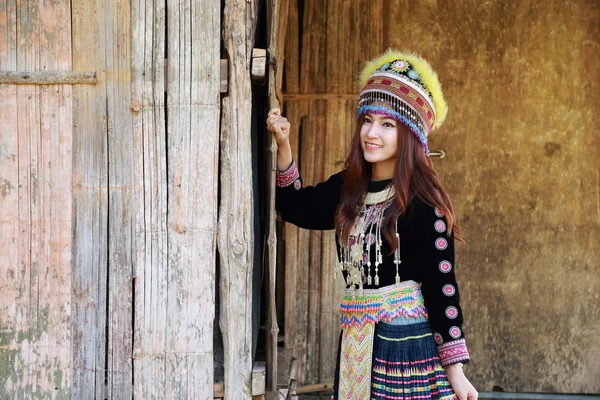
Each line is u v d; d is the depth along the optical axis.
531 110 4.07
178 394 2.40
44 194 2.37
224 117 2.38
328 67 3.89
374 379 2.17
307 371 3.96
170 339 2.39
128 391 2.39
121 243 2.38
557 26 4.04
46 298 2.38
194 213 2.38
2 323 2.38
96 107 2.36
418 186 2.18
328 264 3.94
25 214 2.37
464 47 4.03
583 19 4.05
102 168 2.37
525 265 4.12
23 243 2.37
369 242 2.22
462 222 4.09
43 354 2.38
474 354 4.13
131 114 2.36
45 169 2.36
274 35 2.45
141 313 2.39
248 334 2.42
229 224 2.39
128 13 2.35
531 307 4.13
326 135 3.89
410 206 2.18
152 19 2.35
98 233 2.38
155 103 2.36
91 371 2.39
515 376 4.14
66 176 2.37
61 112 2.36
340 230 2.29
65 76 2.34
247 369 2.42
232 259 2.39
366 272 2.24
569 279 4.13
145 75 2.36
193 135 2.37
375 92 2.21
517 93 4.06
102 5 2.35
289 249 3.92
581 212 4.11
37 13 2.35
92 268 2.38
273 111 2.42
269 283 2.53
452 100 4.04
